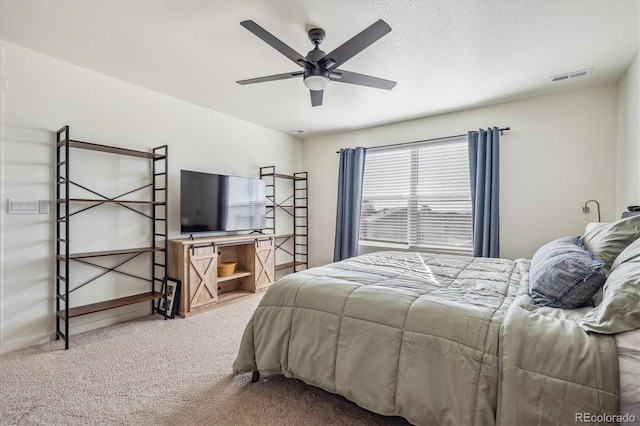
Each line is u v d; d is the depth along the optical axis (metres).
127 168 3.13
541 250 2.09
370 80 2.28
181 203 3.38
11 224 2.44
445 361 1.33
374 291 1.69
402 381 1.42
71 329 2.74
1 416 1.63
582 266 1.44
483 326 1.32
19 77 2.46
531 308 1.44
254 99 3.54
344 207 4.62
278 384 1.95
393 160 4.39
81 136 2.80
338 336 1.64
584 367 1.09
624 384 1.05
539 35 2.19
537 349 1.17
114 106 3.01
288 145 5.09
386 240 4.43
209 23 2.10
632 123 2.56
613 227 1.70
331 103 3.59
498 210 3.43
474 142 3.59
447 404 1.29
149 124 3.29
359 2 1.87
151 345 2.52
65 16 2.04
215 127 3.96
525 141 3.40
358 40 1.78
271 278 4.26
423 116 4.04
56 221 2.65
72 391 1.86
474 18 2.01
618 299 1.16
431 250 4.03
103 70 2.85
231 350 2.43
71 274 2.75
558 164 3.24
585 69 2.70
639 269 1.22
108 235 2.99
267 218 4.74
